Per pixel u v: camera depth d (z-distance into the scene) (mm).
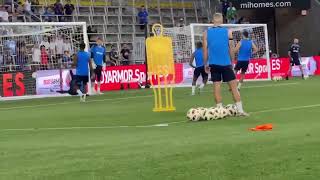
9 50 32031
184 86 35312
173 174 7949
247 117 15711
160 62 19906
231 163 8555
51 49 32875
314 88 27672
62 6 41281
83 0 44188
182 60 36688
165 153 9672
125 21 44969
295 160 8602
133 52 42000
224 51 16031
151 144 10930
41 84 31531
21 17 39188
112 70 35312
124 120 16766
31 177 8141
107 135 13133
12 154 10453
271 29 49688
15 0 40719
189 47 36875
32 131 14859
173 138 11797
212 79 16250
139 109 20250
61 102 25875
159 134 12773
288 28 49625
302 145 9938
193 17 48219
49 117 18688
